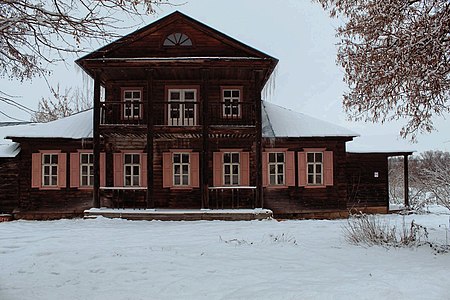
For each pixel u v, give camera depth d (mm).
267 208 18891
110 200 18766
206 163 16891
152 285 6793
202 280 6961
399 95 9289
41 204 18938
